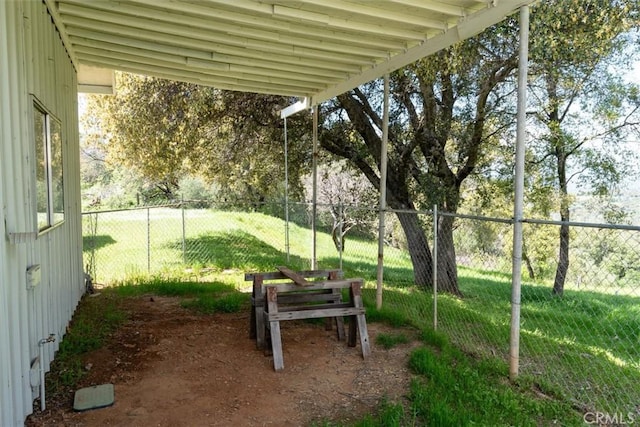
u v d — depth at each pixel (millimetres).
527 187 7117
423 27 4113
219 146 9547
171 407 2840
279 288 3668
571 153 7168
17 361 2467
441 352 3896
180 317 4910
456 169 7703
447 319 5117
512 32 6156
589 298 6941
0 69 2402
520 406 2908
